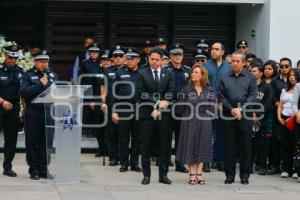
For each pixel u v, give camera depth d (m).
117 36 17.06
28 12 16.91
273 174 12.99
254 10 15.98
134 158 12.93
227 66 13.20
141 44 17.12
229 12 17.25
